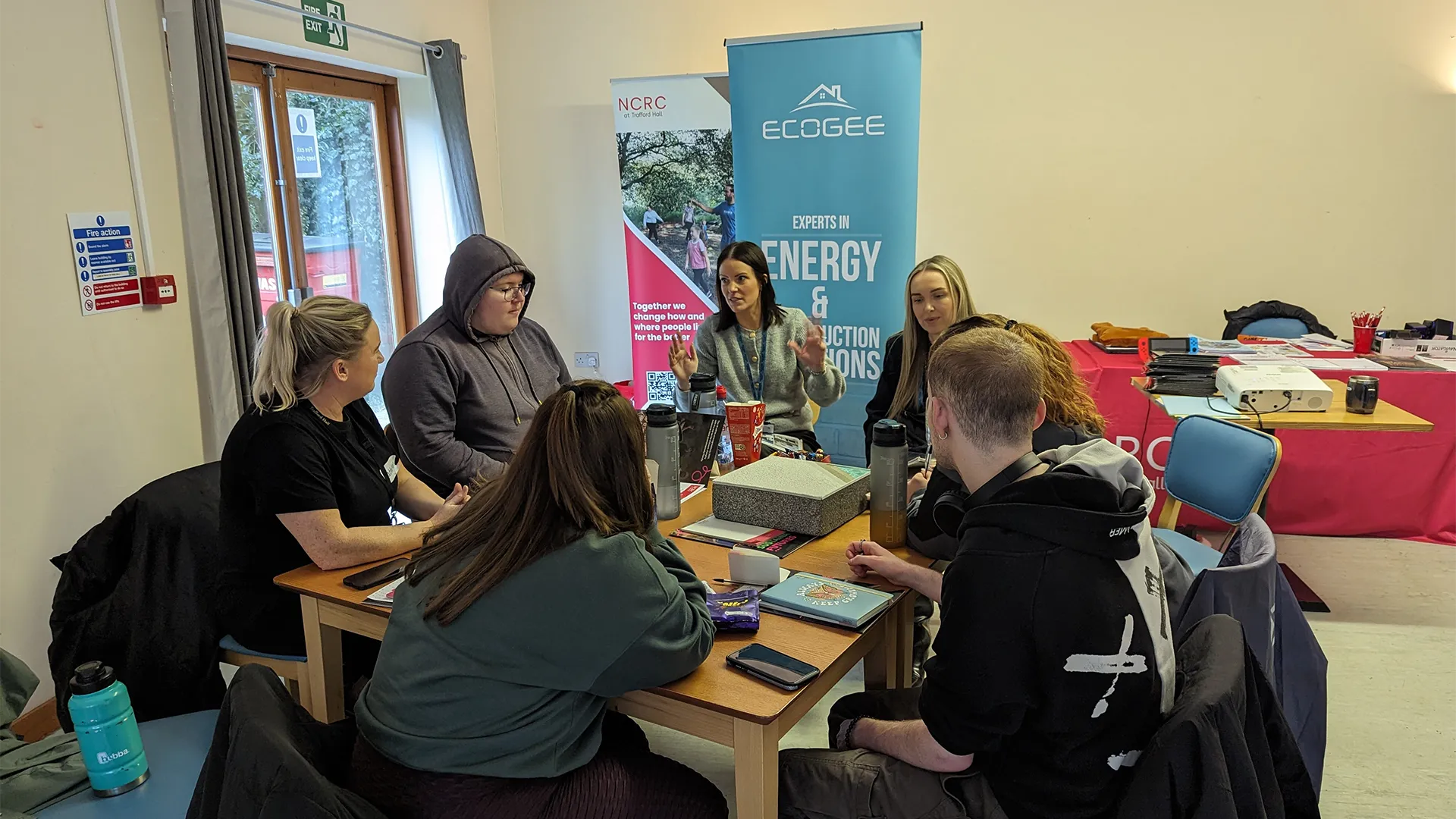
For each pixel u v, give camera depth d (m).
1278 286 4.50
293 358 1.92
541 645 1.32
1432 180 4.23
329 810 1.12
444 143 4.73
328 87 4.28
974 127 4.66
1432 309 4.36
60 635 2.00
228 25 3.46
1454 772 2.32
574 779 1.40
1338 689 2.73
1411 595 3.35
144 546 2.05
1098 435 1.93
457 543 1.42
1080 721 1.25
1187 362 3.28
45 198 2.58
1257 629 1.84
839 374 3.18
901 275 4.04
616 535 1.37
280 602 1.99
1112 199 4.58
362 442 2.10
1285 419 2.89
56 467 2.63
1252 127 4.36
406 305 5.00
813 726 2.52
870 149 3.95
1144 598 1.29
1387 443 3.73
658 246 4.91
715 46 4.96
